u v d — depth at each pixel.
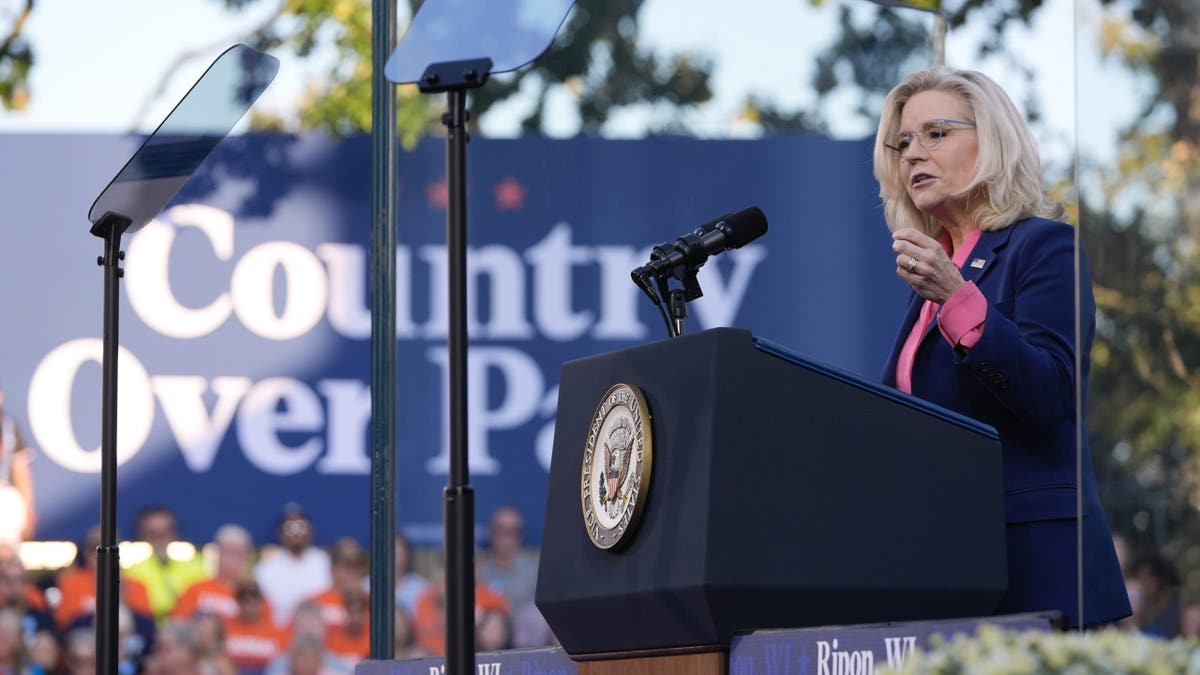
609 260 18.17
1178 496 6.61
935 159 9.30
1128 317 6.75
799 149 17.27
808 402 7.30
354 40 32.50
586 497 7.91
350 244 23.55
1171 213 6.73
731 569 7.01
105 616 10.62
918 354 9.06
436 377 16.31
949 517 7.40
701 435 7.19
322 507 23.88
